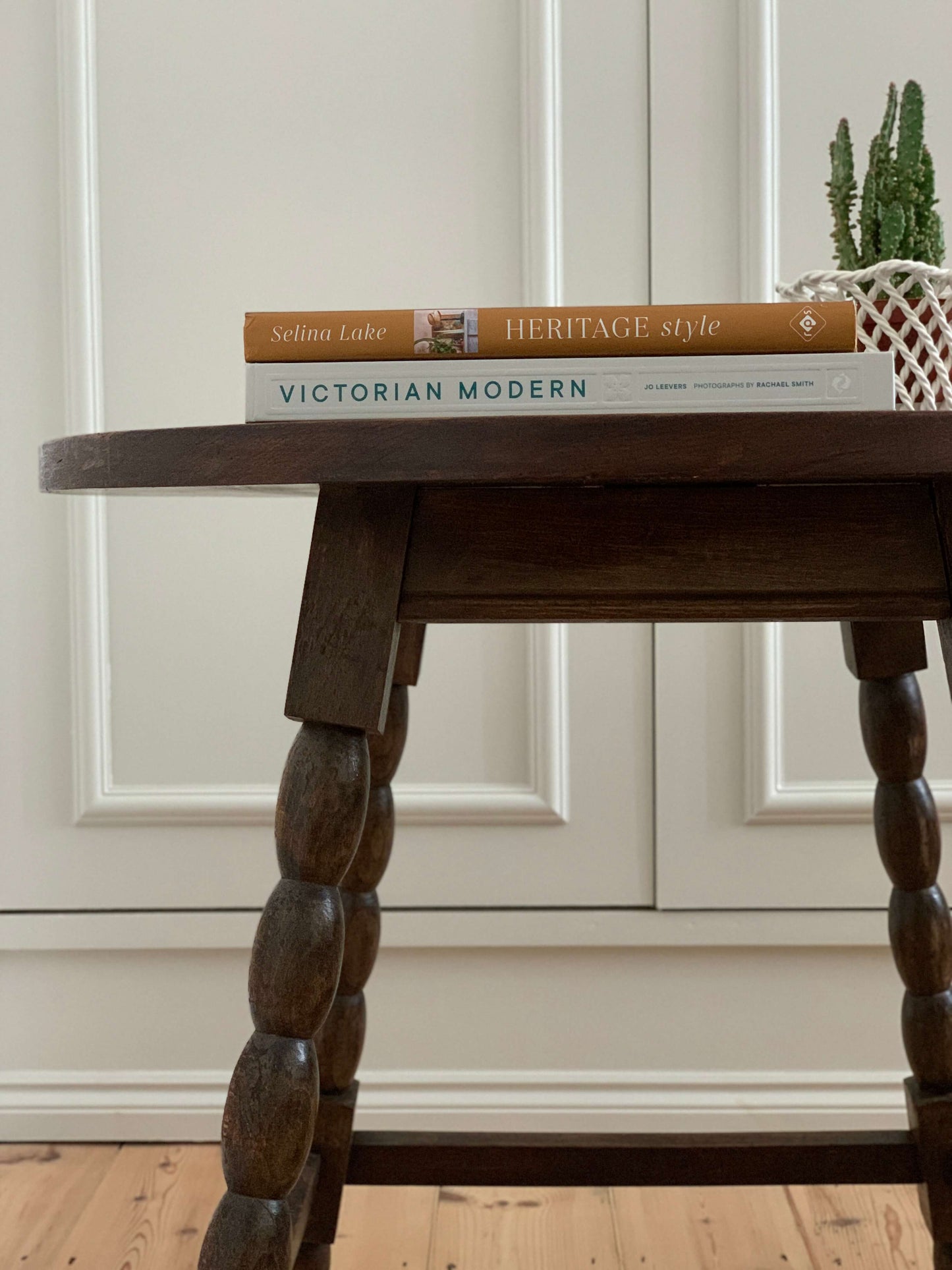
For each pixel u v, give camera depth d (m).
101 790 1.17
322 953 0.51
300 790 0.52
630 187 1.15
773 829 1.16
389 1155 0.79
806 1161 0.78
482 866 1.17
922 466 0.46
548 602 0.52
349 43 1.16
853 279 0.69
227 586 1.18
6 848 1.18
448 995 1.18
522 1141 0.80
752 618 0.52
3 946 1.17
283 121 1.17
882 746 0.80
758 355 0.53
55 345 1.17
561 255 1.16
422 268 1.17
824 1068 1.17
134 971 1.19
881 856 0.81
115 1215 1.02
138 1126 1.18
